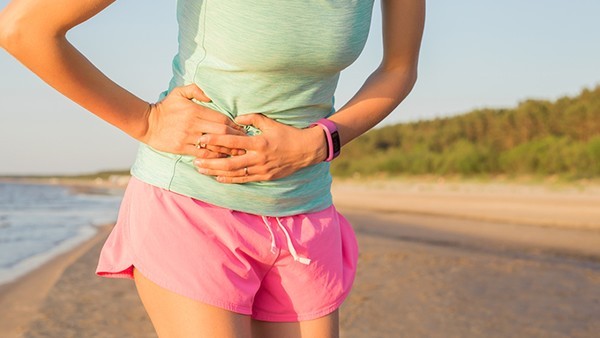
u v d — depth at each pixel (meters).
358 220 16.86
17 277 7.67
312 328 1.65
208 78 1.49
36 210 27.56
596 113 32.00
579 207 16.94
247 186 1.53
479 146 39.41
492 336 4.39
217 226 1.50
